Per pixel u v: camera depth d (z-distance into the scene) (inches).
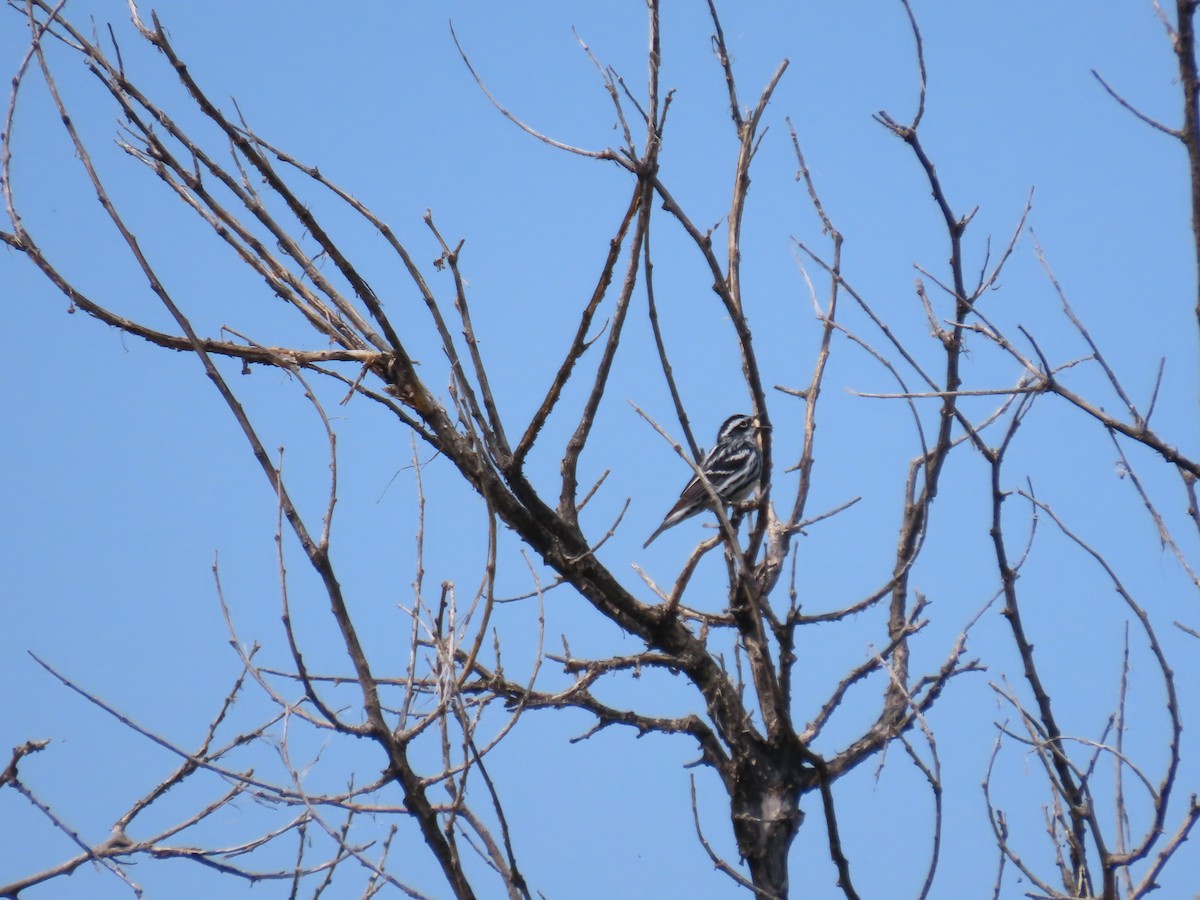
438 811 369.7
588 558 527.5
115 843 367.9
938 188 521.3
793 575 515.2
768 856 524.4
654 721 546.6
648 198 462.6
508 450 512.7
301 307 500.7
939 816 415.5
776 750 534.0
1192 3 368.8
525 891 372.8
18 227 455.5
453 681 379.6
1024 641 431.8
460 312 474.6
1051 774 414.6
